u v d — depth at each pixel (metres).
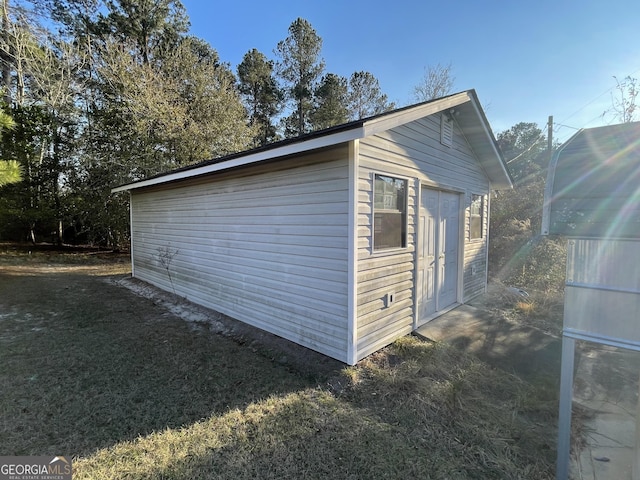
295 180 3.83
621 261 1.70
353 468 1.99
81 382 3.00
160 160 12.03
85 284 7.68
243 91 20.92
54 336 4.21
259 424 2.41
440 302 5.10
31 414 2.48
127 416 2.49
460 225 5.56
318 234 3.57
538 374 3.19
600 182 1.81
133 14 15.07
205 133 12.48
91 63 13.24
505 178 6.53
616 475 1.92
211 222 5.43
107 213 12.88
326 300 3.53
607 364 3.42
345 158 3.23
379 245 3.57
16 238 15.53
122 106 12.05
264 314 4.39
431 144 4.45
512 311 5.19
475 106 4.67
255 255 4.51
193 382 3.04
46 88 12.77
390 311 3.81
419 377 3.07
